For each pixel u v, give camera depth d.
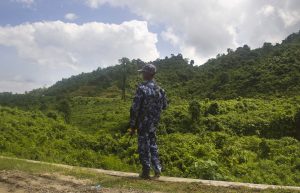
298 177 26.08
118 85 100.31
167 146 32.09
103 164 17.88
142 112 7.00
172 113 43.62
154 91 7.07
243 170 26.20
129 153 30.81
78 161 20.61
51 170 7.57
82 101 78.81
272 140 36.06
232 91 68.25
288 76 65.50
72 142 34.44
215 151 31.31
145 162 6.97
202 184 6.54
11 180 6.69
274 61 75.00
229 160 28.95
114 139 36.06
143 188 6.07
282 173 26.64
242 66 83.62
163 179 7.04
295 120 40.09
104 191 5.81
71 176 7.03
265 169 27.64
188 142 33.75
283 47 87.12
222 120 41.12
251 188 6.37
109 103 74.19
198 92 76.75
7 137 30.59
